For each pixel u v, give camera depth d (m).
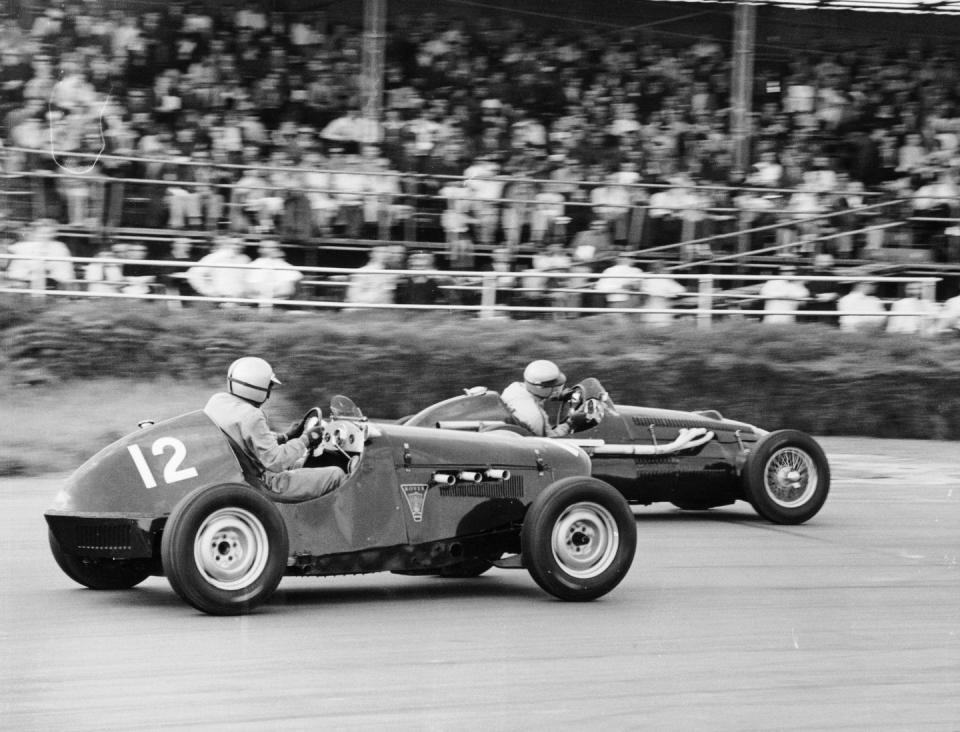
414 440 7.07
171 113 18.23
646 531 9.84
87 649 5.73
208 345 15.29
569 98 20.78
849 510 11.08
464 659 5.80
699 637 6.39
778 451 10.23
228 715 4.86
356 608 6.81
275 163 18.20
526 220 18.39
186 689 5.16
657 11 22.95
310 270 15.92
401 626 6.39
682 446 10.01
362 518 6.82
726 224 19.28
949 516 10.88
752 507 10.70
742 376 16.25
